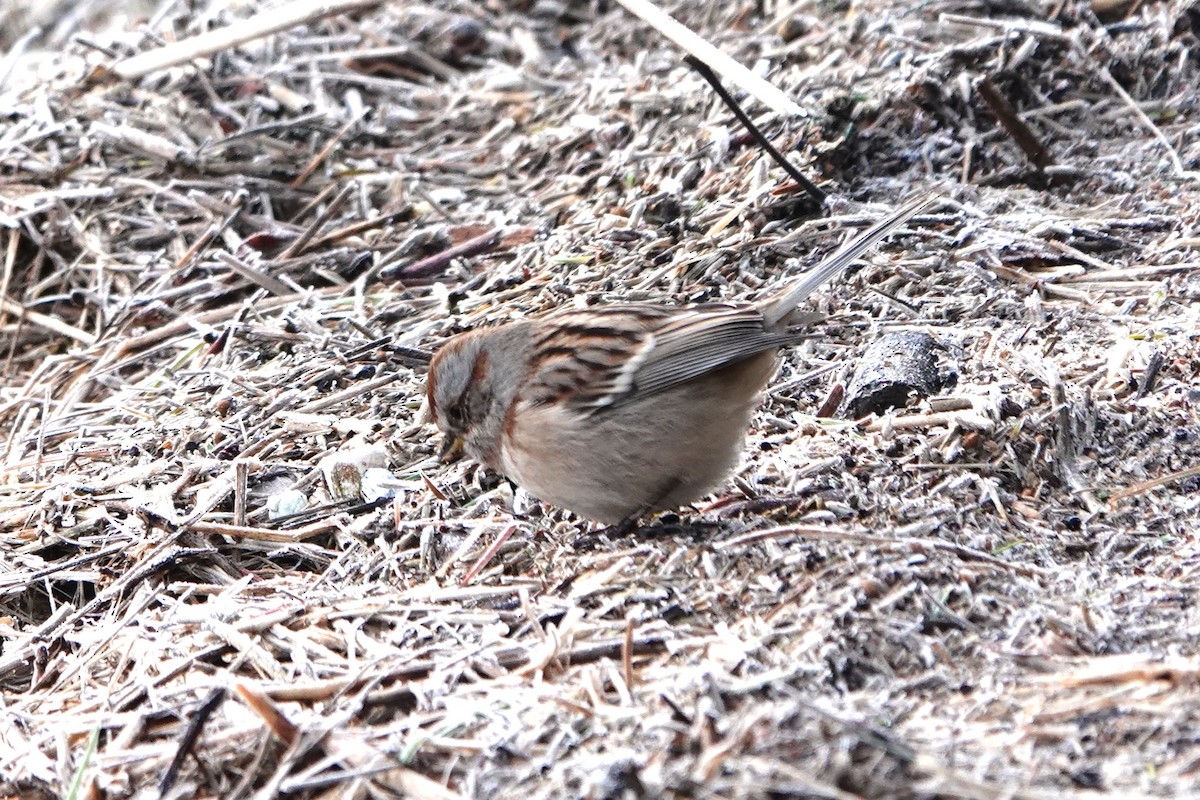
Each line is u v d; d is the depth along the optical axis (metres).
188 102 16.72
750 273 12.91
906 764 6.67
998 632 8.04
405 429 11.49
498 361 9.59
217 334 13.31
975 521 9.38
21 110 16.59
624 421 9.23
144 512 10.53
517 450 9.55
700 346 9.21
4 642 9.96
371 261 14.38
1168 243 12.94
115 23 21.14
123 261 14.95
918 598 8.26
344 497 10.79
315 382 12.40
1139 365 10.96
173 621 9.25
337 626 8.98
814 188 13.65
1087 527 9.30
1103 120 15.17
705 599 8.58
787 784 6.57
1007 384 10.75
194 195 15.38
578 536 9.87
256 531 10.38
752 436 10.77
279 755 7.59
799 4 17.31
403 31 18.55
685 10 18.25
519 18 18.81
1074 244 13.09
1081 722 7.11
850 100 14.82
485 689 7.92
